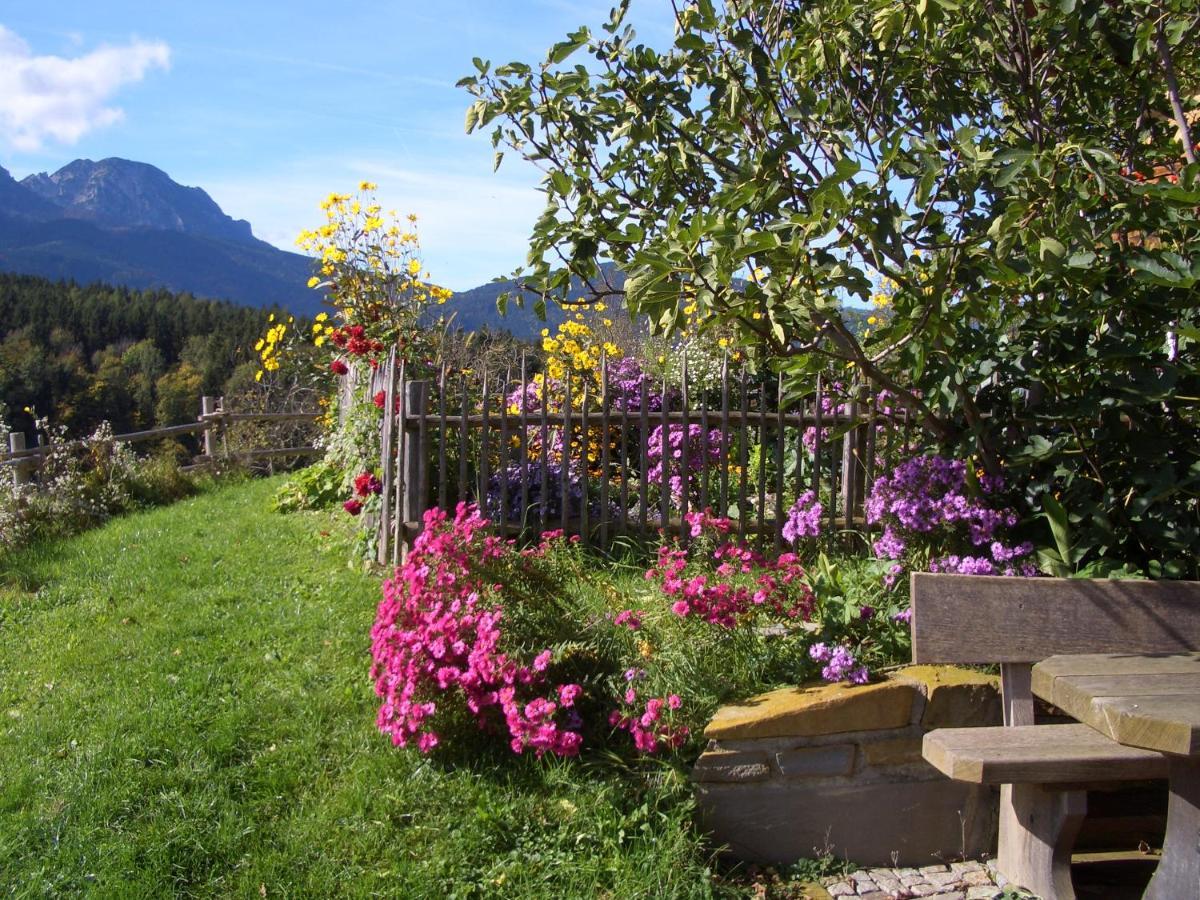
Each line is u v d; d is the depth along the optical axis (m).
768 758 3.23
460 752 3.59
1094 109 4.25
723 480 5.83
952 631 2.92
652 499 6.56
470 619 3.61
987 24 3.90
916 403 3.74
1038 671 2.68
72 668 4.86
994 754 2.51
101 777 3.60
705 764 3.23
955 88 4.14
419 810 3.30
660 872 2.93
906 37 3.99
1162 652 2.94
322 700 4.20
